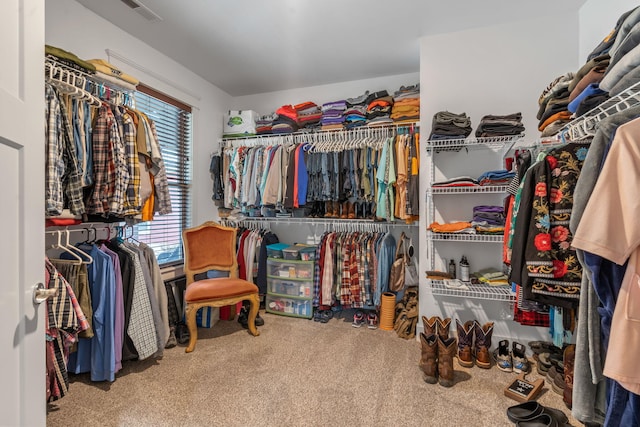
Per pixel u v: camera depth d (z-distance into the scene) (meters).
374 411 1.52
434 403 1.59
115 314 1.79
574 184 1.27
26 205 0.80
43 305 0.86
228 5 2.02
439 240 2.39
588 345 0.98
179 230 3.05
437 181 2.44
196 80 3.14
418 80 3.08
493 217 2.10
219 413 1.50
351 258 2.76
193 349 2.19
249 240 3.12
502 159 2.30
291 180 2.88
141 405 1.56
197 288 2.26
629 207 0.82
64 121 1.59
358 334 2.50
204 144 3.28
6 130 0.72
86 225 2.12
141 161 2.02
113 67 1.94
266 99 3.67
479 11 2.10
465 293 2.12
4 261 0.72
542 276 1.27
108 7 2.06
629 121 0.92
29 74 0.81
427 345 1.80
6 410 0.73
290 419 1.46
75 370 1.78
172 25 2.27
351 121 2.95
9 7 0.74
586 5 2.01
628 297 0.82
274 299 3.01
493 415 1.49
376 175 2.62
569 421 1.44
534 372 1.91
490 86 2.28
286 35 2.39
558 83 1.65
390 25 2.25
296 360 2.04
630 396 0.83
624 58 0.98
